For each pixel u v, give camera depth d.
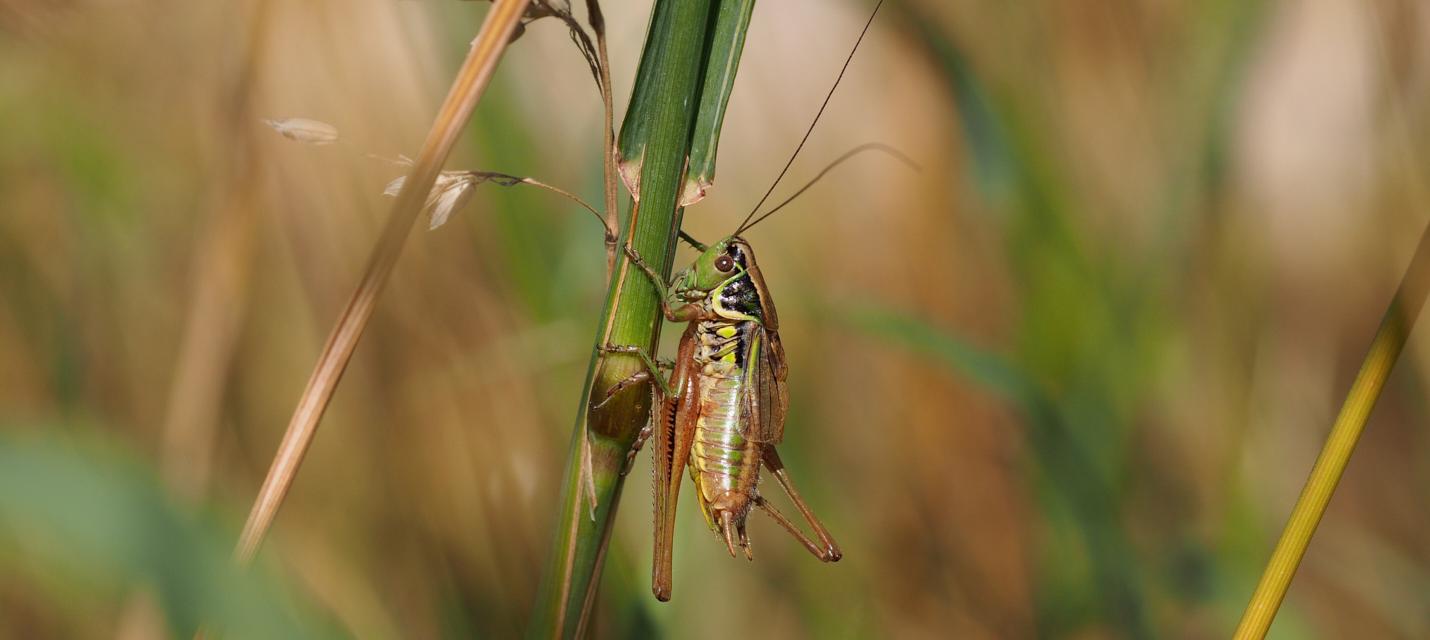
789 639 0.24
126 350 0.24
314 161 0.24
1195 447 0.25
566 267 0.23
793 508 0.24
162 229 0.24
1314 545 0.25
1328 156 0.26
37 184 0.24
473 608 0.23
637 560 0.22
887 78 0.26
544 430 0.23
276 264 0.24
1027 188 0.24
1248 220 0.25
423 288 0.24
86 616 0.22
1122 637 0.23
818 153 0.26
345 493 0.24
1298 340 0.26
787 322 0.25
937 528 0.25
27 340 0.23
